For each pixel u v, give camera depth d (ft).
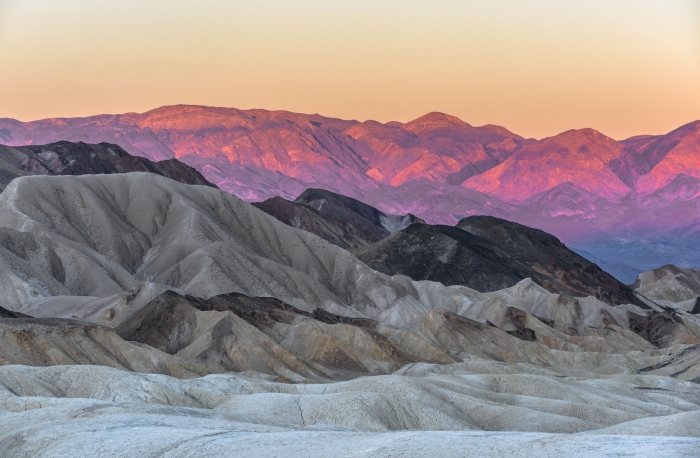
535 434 298.15
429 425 466.70
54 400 416.26
